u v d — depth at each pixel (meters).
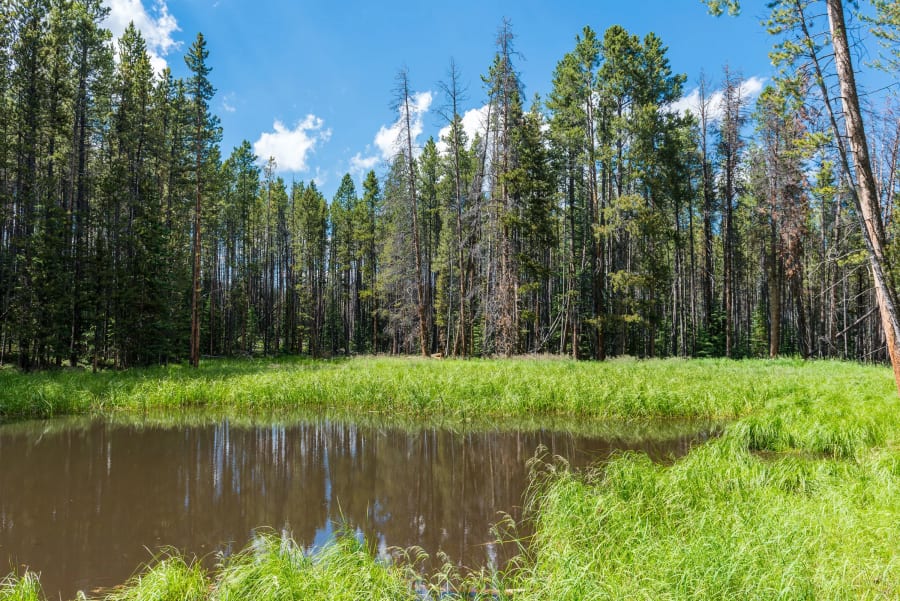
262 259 51.66
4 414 14.21
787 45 9.92
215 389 15.91
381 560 5.46
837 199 14.90
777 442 9.24
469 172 35.34
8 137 22.38
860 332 31.92
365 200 48.50
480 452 10.30
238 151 44.81
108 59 25.70
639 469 7.04
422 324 26.48
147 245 22.61
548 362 20.39
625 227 21.61
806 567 4.16
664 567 4.33
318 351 44.97
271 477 8.98
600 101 24.06
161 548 6.14
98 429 12.73
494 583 4.70
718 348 31.62
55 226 20.70
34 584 4.80
